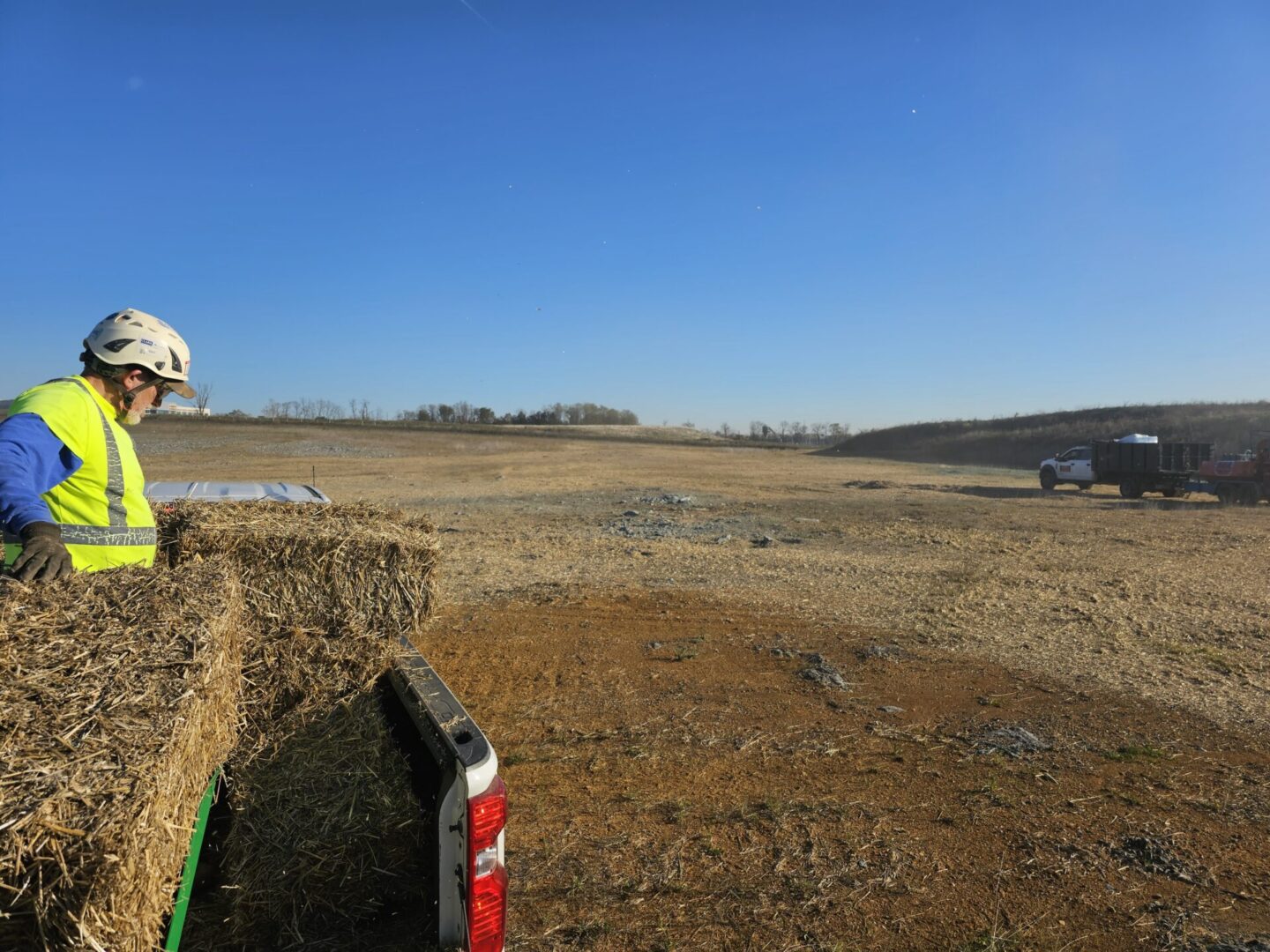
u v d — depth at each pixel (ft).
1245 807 14.71
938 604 29.94
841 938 11.00
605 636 25.26
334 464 123.34
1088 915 11.56
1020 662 23.04
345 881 7.55
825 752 16.89
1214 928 11.28
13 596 6.70
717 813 14.28
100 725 5.34
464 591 31.27
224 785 7.98
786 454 195.93
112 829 4.55
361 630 9.80
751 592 31.65
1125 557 41.01
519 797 14.80
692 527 52.03
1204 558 40.86
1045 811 14.51
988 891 12.10
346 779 8.22
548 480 97.45
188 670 6.17
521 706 19.30
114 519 8.45
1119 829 13.92
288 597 9.74
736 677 21.50
